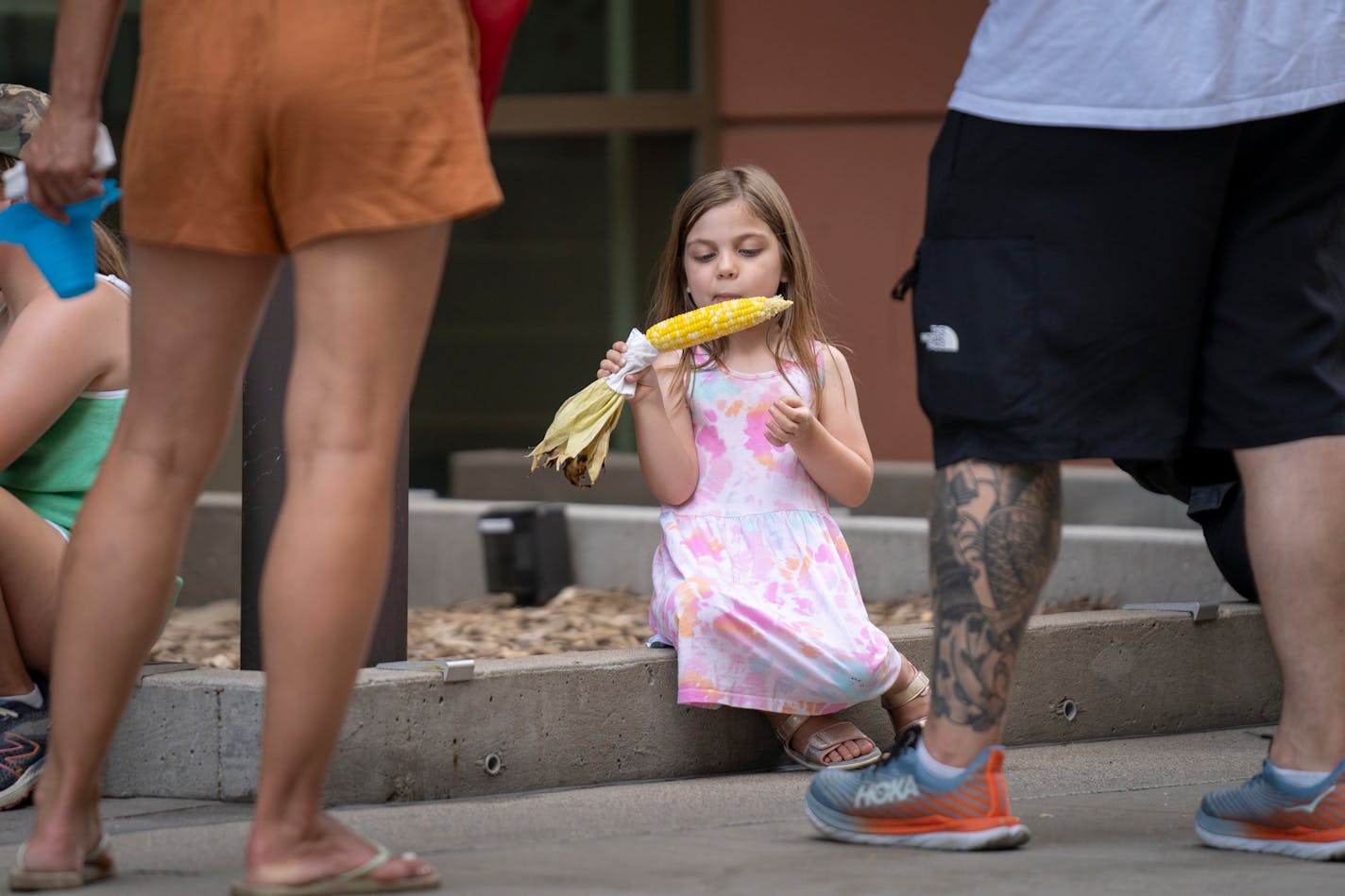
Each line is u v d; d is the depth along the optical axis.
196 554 23.50
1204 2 8.98
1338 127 9.24
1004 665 9.43
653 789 11.90
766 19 38.72
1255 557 9.49
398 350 8.06
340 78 7.81
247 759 11.27
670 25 39.47
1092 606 19.36
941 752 9.46
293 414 8.04
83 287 8.55
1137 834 10.05
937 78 37.62
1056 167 9.07
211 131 7.96
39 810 8.48
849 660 12.48
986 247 9.23
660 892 8.26
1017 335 9.14
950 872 8.80
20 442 11.70
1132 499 25.78
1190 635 14.84
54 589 11.72
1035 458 9.21
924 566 21.09
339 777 11.14
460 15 8.15
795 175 38.72
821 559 13.09
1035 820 10.49
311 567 7.86
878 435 38.28
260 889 7.91
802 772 12.92
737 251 13.45
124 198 8.36
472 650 17.05
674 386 13.44
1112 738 14.36
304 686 7.88
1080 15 9.05
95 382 12.16
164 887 8.45
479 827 10.20
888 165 38.12
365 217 7.85
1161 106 8.95
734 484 13.24
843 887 8.41
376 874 8.09
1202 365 9.47
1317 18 9.14
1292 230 9.25
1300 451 9.32
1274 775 9.38
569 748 12.16
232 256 8.23
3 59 39.31
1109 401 9.21
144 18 8.30
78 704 8.42
